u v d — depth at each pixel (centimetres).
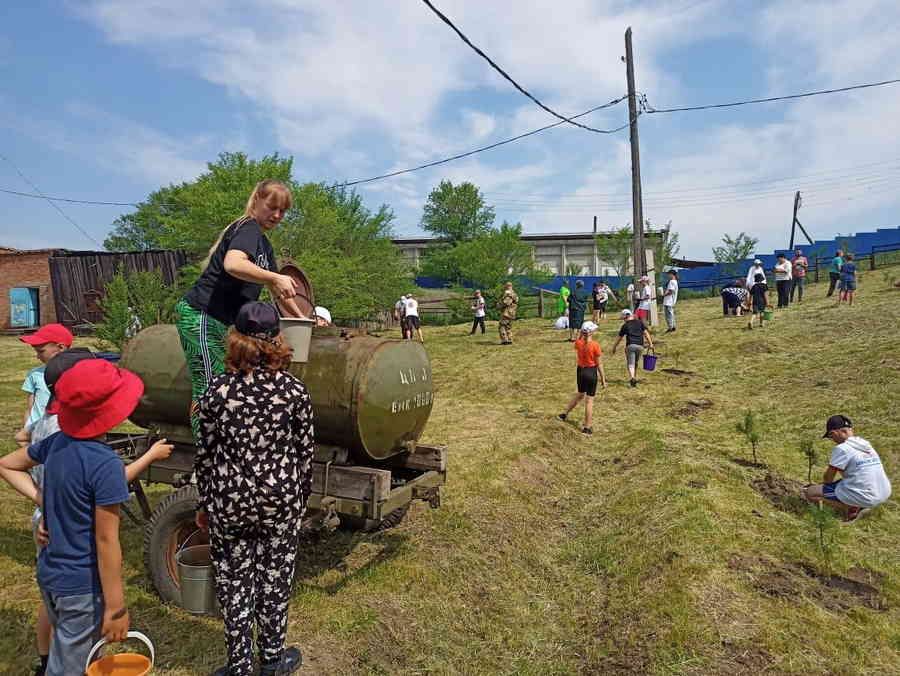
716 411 1027
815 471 732
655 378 1276
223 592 273
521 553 542
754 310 1611
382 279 2809
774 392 1083
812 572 492
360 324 2808
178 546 393
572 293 1864
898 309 1498
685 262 4409
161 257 2523
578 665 389
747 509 601
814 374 1125
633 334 1238
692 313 2147
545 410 1089
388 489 388
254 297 368
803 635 396
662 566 487
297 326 349
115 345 1316
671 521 562
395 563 483
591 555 543
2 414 987
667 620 412
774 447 829
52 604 231
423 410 480
